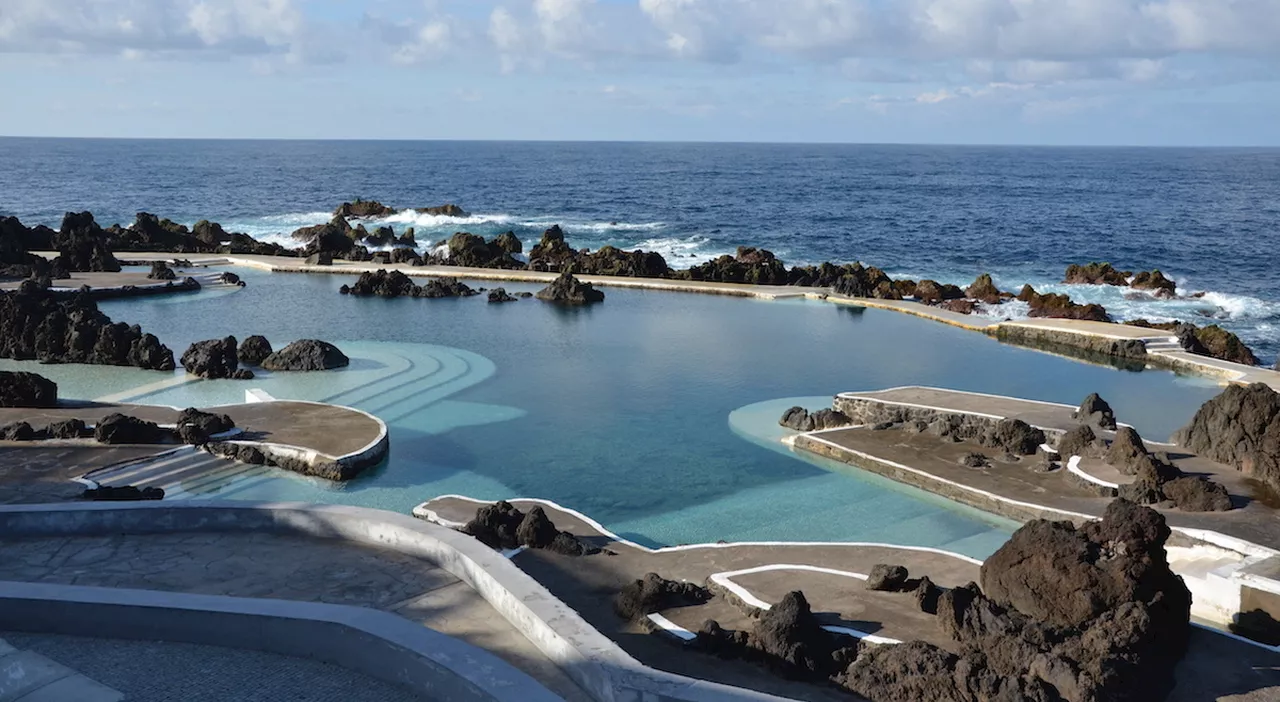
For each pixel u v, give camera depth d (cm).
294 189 16775
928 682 1505
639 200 14912
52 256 7062
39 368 4097
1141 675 1534
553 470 2900
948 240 9869
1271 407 2611
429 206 13838
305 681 1117
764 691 1547
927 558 2116
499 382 3919
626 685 1033
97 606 1221
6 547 1614
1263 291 6762
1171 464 2572
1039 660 1530
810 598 1862
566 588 2005
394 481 2783
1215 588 1980
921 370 4231
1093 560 1698
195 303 5828
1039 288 6781
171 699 1081
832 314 5628
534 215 12400
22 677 1070
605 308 5784
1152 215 12462
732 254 8725
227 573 1511
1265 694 1553
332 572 1505
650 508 2619
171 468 2792
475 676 1031
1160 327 5162
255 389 3738
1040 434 2931
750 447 3120
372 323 5228
